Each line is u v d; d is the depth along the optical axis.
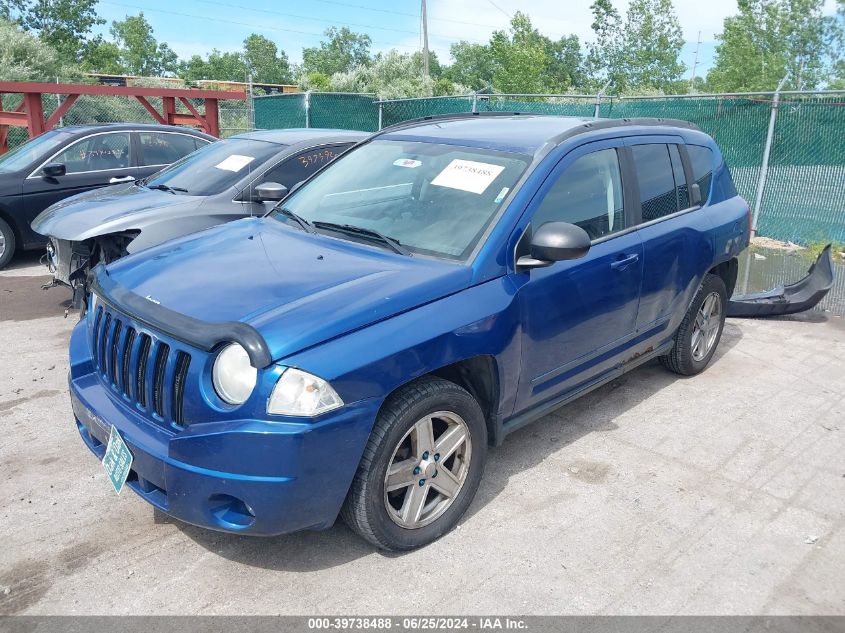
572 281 3.81
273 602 2.95
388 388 2.93
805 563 3.28
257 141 7.13
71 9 50.44
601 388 5.25
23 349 5.85
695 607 2.97
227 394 2.79
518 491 3.82
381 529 3.09
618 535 3.45
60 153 8.69
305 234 3.89
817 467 4.16
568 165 3.94
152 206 6.16
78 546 3.29
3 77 23.14
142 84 42.53
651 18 58.81
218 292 3.13
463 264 3.42
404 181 4.04
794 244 10.74
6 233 8.51
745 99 11.07
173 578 3.09
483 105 15.07
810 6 41.06
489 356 3.38
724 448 4.36
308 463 2.74
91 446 3.42
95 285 3.57
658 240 4.47
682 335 5.18
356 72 35.91
